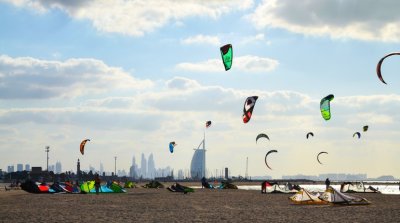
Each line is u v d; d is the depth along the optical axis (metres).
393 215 23.12
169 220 21.41
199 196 47.91
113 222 20.45
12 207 30.25
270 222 20.28
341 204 31.47
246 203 35.16
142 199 40.97
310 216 22.95
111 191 57.19
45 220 21.36
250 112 29.73
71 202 36.06
